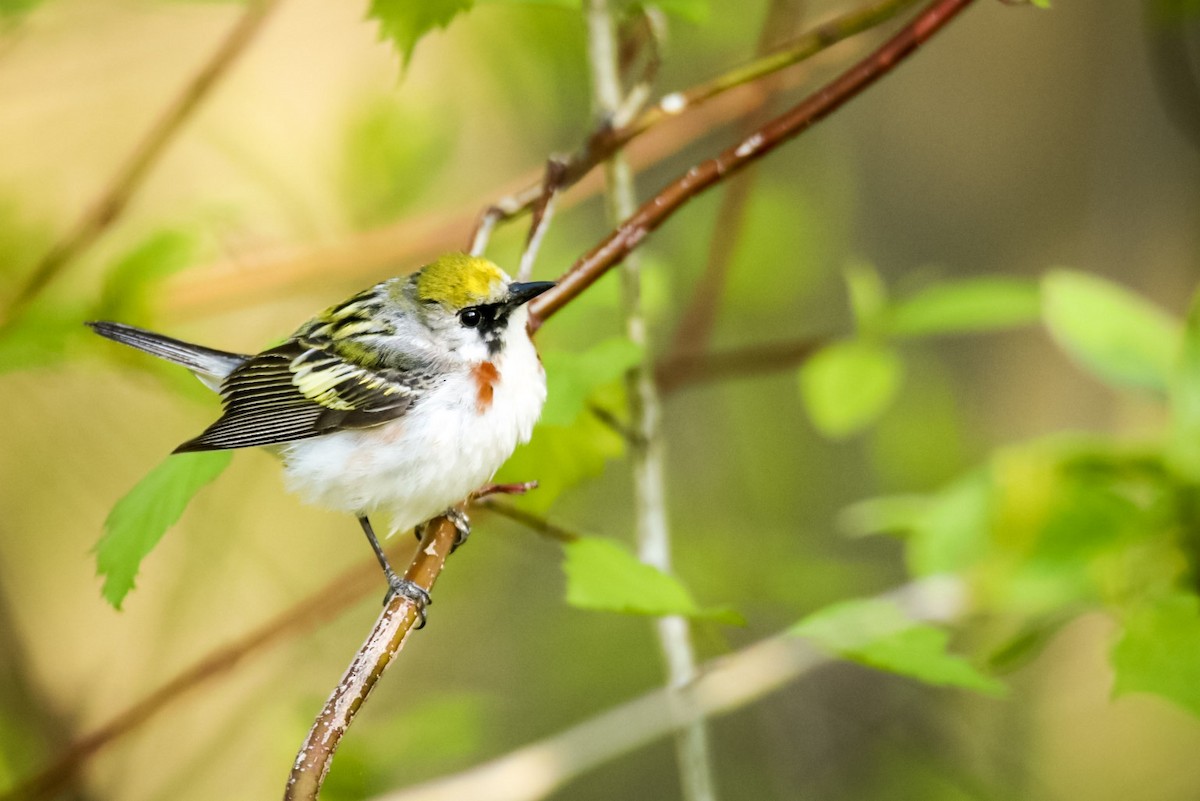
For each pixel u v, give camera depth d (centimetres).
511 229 1113
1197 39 1239
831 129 1441
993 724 1316
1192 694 596
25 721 1091
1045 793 1253
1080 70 1362
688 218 1386
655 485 870
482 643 1479
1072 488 697
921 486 1303
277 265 1043
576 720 1390
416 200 1146
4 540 1216
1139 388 778
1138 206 1333
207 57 1370
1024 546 692
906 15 1277
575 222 1427
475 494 704
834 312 1431
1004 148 1391
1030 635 704
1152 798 1255
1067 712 1307
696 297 1180
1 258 1008
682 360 1144
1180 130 1304
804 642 808
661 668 1380
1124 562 689
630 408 876
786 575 1273
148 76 1348
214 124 1296
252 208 1152
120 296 890
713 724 1396
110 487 1255
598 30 813
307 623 930
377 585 935
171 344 857
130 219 1161
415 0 688
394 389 798
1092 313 799
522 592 1505
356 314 839
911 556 743
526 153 1475
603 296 920
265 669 1254
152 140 1002
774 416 1429
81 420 1239
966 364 1414
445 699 1028
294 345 848
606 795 1434
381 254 1070
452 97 1269
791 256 1359
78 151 1298
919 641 644
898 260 1413
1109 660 612
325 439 811
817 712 1345
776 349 1146
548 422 675
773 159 1433
